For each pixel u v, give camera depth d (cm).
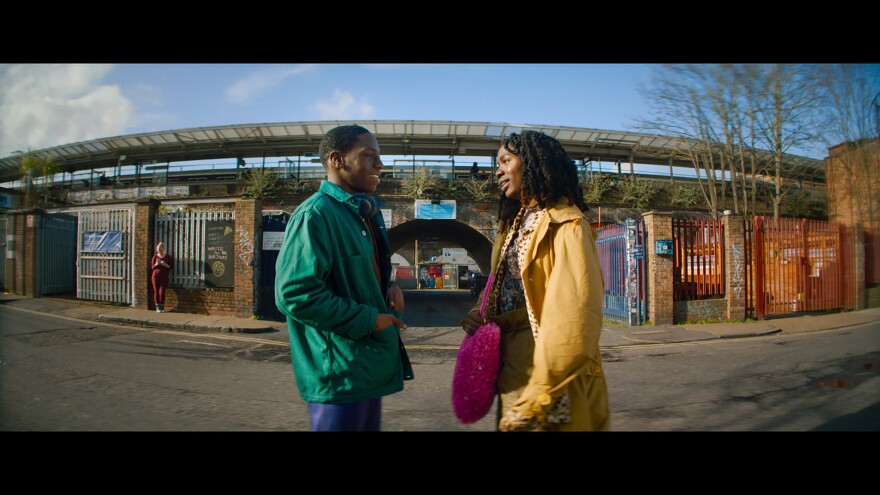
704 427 288
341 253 164
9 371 450
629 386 419
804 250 896
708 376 453
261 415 323
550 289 131
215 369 484
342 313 151
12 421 299
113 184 2017
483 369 157
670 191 1705
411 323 993
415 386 430
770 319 912
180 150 2064
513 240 164
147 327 791
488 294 171
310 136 2012
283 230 932
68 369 462
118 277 1023
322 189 176
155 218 987
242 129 1955
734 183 830
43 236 1109
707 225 951
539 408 125
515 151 163
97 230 1061
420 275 3381
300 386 163
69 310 930
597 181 1703
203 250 941
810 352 537
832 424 272
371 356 164
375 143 184
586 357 124
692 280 941
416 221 1833
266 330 775
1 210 1099
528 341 152
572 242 134
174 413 325
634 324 902
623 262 944
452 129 1961
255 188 1647
